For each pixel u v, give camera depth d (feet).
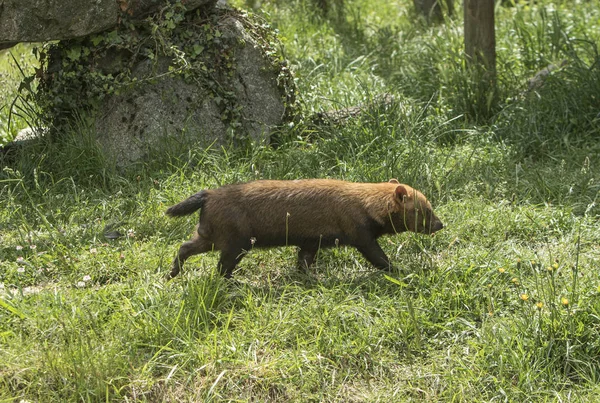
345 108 49.80
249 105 45.98
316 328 29.43
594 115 48.32
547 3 72.43
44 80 44.52
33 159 43.24
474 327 29.50
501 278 32.60
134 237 36.76
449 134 48.34
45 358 26.96
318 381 27.43
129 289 31.19
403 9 76.59
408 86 54.95
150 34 43.98
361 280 33.22
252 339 28.86
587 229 37.01
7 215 38.52
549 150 46.03
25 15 40.27
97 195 40.96
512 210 39.34
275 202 32.24
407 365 28.45
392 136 44.78
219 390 26.94
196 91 44.86
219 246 32.12
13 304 30.25
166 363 27.68
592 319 29.14
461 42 57.72
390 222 33.53
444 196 40.60
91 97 43.96
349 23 71.26
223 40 45.11
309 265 34.06
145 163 42.98
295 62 57.88
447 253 34.73
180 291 31.17
